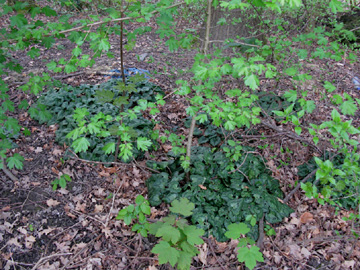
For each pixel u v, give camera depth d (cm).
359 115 567
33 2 269
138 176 423
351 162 268
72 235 345
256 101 476
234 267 321
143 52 721
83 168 425
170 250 243
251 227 353
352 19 779
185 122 516
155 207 377
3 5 259
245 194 376
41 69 629
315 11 521
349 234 347
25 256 321
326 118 527
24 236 337
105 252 331
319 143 454
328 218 376
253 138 454
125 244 340
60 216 364
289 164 441
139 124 468
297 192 409
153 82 606
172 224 267
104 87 547
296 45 511
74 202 382
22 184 393
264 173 408
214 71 235
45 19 802
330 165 215
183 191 383
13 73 604
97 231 351
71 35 269
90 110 493
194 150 438
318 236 357
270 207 371
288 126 504
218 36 570
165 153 462
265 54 344
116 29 286
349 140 224
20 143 451
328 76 635
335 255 338
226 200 370
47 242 336
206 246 338
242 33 552
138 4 253
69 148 430
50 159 432
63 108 503
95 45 244
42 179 404
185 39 307
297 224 368
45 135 471
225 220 357
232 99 465
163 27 279
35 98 538
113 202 358
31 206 369
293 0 187
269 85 575
